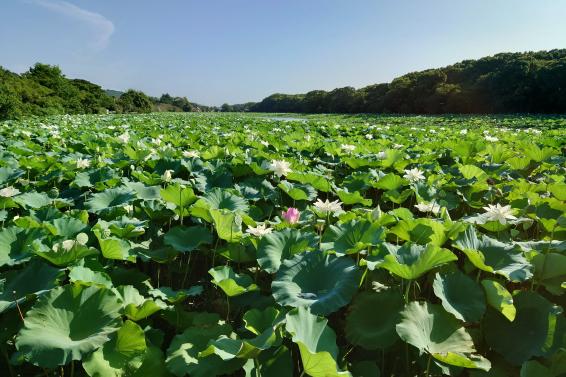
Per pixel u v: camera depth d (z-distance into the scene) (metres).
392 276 2.95
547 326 2.37
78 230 3.40
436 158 7.84
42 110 38.50
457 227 3.07
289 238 3.25
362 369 2.33
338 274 2.70
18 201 4.16
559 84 52.47
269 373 2.17
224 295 3.38
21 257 2.92
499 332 2.48
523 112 58.62
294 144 9.27
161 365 2.27
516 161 6.40
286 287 2.64
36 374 2.34
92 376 2.04
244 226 4.00
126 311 2.39
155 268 3.83
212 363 2.21
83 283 2.38
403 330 2.18
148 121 22.72
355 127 16.98
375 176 5.81
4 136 11.77
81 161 5.64
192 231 3.65
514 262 2.83
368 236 3.17
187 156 6.80
